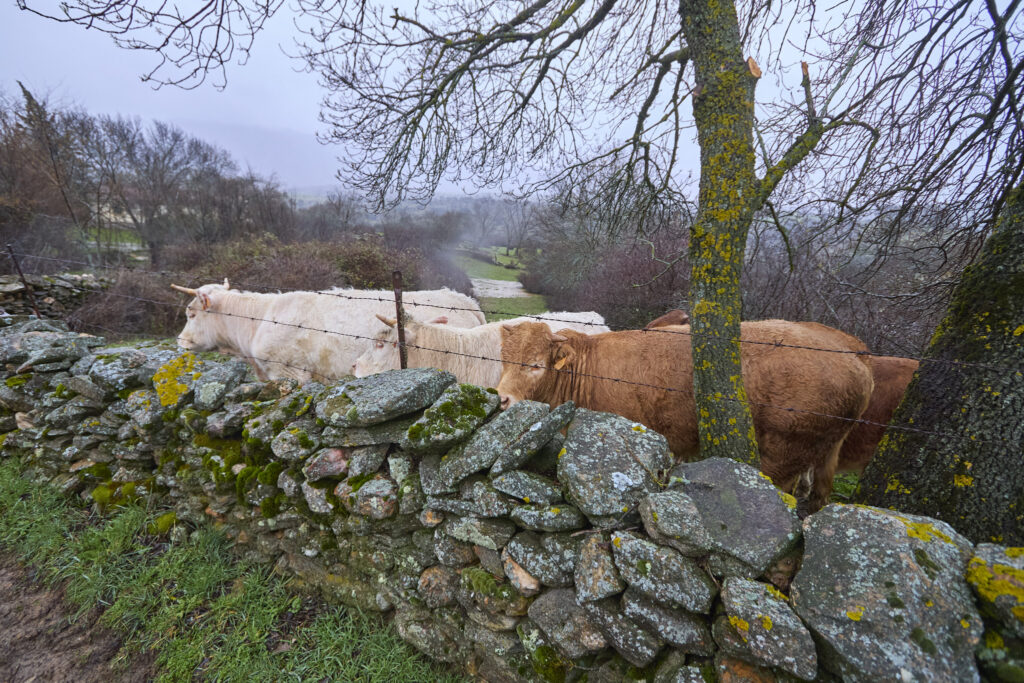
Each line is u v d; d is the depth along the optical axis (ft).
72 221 56.44
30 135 54.49
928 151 11.46
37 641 9.07
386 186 16.49
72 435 13.20
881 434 12.70
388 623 8.59
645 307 36.01
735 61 7.45
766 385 9.99
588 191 17.51
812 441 10.25
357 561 8.64
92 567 10.41
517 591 6.81
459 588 7.49
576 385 11.85
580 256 36.19
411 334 15.24
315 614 9.04
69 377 13.20
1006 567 4.26
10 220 50.21
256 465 9.68
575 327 19.49
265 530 9.75
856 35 11.89
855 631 4.29
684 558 5.22
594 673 6.15
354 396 8.50
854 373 9.91
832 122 7.83
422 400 8.16
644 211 16.63
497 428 7.06
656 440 6.43
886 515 4.84
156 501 11.70
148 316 41.88
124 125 81.25
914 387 8.38
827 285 23.58
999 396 7.17
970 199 11.70
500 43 12.96
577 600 5.92
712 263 7.70
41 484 13.41
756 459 7.98
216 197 73.00
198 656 8.30
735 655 4.97
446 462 7.32
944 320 8.34
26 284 21.59
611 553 5.74
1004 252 7.64
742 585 4.89
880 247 13.92
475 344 16.11
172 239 69.62
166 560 10.38
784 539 5.03
